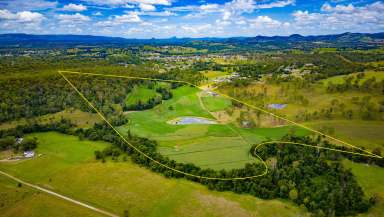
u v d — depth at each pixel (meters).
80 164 135.62
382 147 135.62
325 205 101.44
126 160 140.00
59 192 115.44
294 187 110.88
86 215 101.50
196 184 119.81
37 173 128.38
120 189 116.38
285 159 129.25
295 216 100.00
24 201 108.56
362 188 111.94
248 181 116.56
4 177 125.44
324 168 122.50
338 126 159.75
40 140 159.12
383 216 99.69
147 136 163.62
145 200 110.00
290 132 158.88
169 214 102.56
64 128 167.50
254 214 101.50
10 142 150.62
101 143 157.62
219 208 104.69
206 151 145.50
